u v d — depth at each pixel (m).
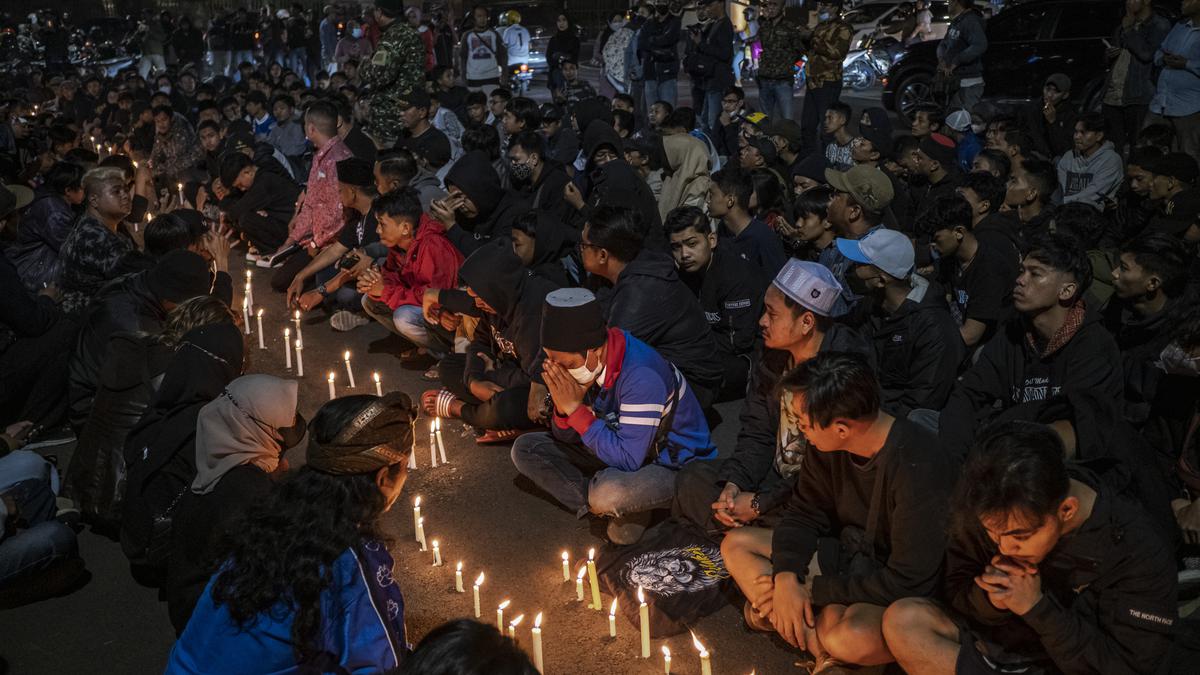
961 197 5.83
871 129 9.11
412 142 9.89
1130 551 2.98
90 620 4.48
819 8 12.84
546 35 27.05
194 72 20.16
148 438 4.30
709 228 6.05
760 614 3.99
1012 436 2.88
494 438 5.92
